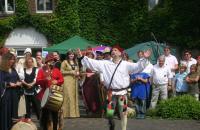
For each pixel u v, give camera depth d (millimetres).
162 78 16500
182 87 17172
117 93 11148
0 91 11078
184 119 15445
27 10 30312
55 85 11992
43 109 11961
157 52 21734
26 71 12938
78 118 15844
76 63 16016
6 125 11219
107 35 29922
